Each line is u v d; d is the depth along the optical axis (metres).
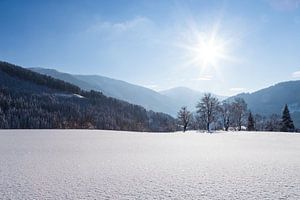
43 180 6.09
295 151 12.87
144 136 26.69
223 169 7.52
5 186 5.52
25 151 12.12
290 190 5.20
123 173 6.93
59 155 10.71
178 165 8.21
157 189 5.29
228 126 58.41
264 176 6.54
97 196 4.80
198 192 5.07
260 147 15.30
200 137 26.73
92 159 9.58
